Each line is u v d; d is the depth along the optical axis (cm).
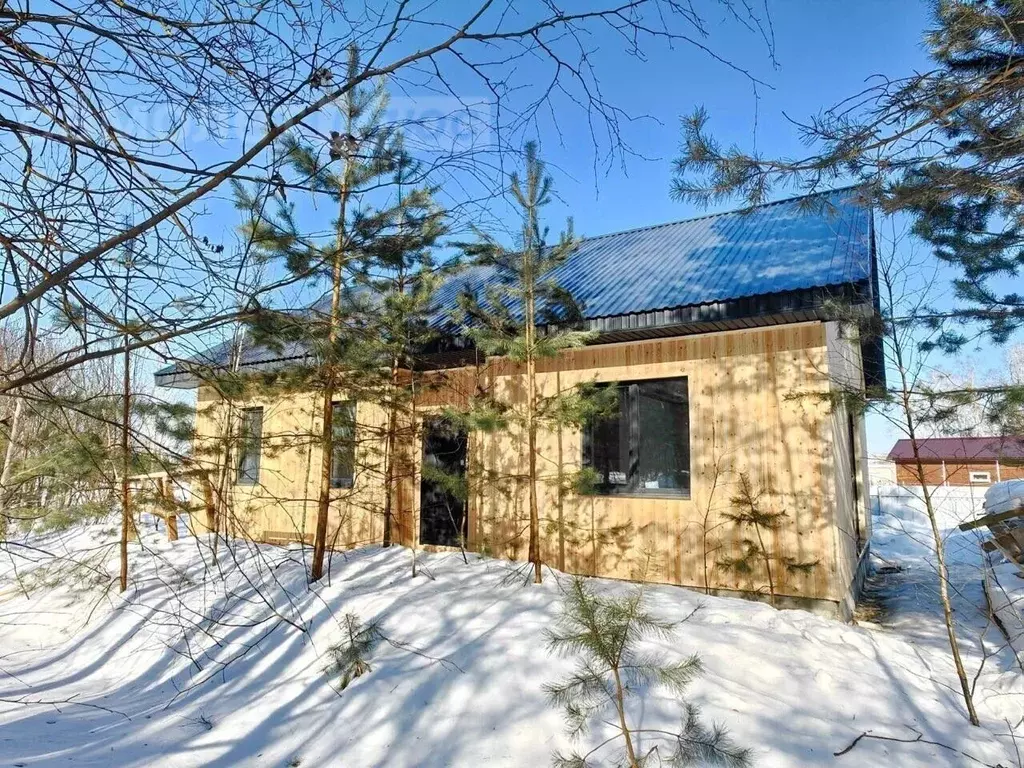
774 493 714
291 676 539
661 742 385
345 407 914
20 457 671
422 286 780
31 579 920
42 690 610
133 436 394
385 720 444
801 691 464
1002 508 688
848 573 764
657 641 509
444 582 705
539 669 475
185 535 1117
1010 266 604
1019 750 410
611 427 828
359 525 989
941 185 459
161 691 579
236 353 517
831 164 445
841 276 676
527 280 700
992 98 423
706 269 838
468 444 854
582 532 816
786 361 725
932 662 568
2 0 218
